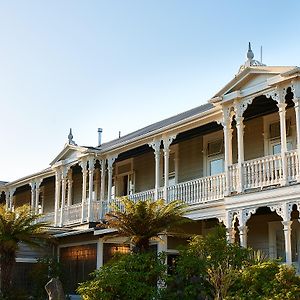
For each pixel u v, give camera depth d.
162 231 17.47
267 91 16.77
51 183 34.03
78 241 24.64
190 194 19.70
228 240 15.56
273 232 18.84
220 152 21.58
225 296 12.80
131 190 26.72
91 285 13.60
